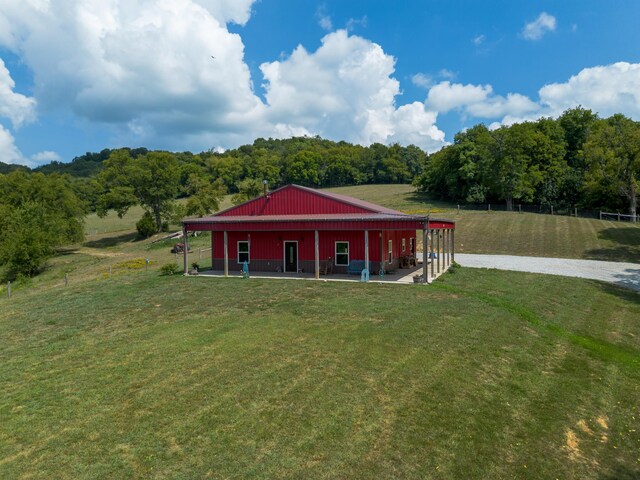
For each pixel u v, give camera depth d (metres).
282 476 6.05
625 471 6.88
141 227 57.50
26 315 16.02
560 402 8.90
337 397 8.29
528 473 6.56
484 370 9.96
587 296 19.12
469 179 67.50
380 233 22.73
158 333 12.46
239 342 11.32
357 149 132.38
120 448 6.65
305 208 24.81
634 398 9.45
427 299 16.45
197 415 7.59
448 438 7.20
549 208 61.41
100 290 20.23
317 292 17.81
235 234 25.45
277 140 174.12
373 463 6.43
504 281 21.55
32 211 42.00
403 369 9.65
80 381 9.12
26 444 6.80
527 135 59.41
